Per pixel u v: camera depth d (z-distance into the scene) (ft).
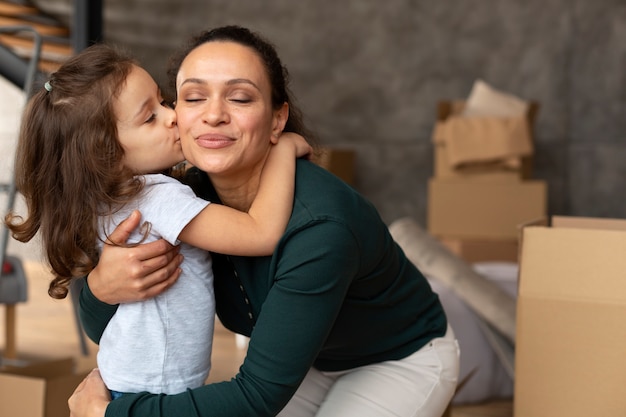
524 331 6.37
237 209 5.48
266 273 5.16
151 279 4.94
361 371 5.85
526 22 21.03
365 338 5.65
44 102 5.07
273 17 23.85
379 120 22.85
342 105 23.22
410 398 5.73
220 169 4.97
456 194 18.16
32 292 19.70
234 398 4.75
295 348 4.74
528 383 6.35
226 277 5.57
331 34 23.24
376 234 5.14
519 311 6.39
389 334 5.73
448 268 10.25
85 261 5.12
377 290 5.43
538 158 21.06
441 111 18.78
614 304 6.04
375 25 22.74
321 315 4.78
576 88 20.65
